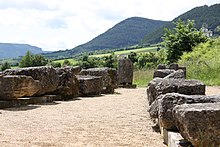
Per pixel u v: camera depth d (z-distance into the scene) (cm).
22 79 1138
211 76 2095
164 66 1972
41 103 1230
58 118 880
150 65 3850
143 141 618
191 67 2288
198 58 2777
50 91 1320
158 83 724
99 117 889
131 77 2123
